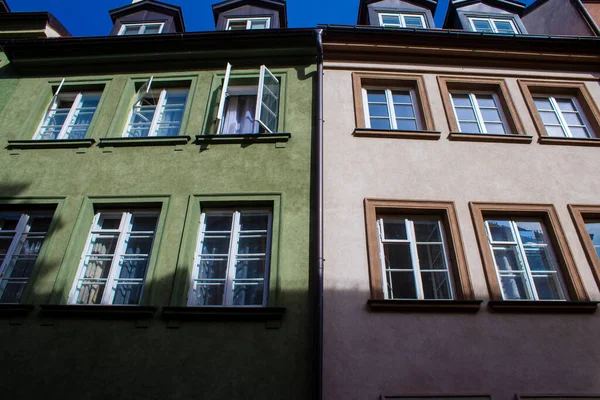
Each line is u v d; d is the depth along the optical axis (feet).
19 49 32.17
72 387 18.25
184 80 30.86
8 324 19.86
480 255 21.90
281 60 31.35
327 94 28.99
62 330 19.66
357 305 20.13
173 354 18.85
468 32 31.45
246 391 17.90
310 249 21.62
